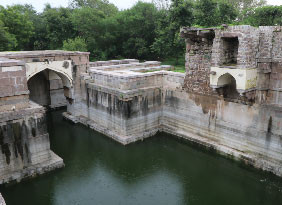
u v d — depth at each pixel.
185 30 13.88
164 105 17.45
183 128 16.53
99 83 17.91
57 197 11.30
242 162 13.20
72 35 39.75
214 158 14.30
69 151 15.52
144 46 33.72
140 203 10.85
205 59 14.19
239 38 11.39
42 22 43.25
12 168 11.73
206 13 25.47
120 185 12.18
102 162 14.25
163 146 15.86
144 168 13.67
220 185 12.07
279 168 11.82
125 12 35.81
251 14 30.44
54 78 23.16
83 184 12.24
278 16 26.22
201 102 15.04
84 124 19.30
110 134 16.67
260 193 11.38
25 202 11.05
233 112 13.55
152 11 34.50
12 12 36.16
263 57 12.30
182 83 15.91
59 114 22.41
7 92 11.12
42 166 12.48
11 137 11.43
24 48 42.62
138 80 15.98
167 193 11.55
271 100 12.72
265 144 12.44
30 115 11.82
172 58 33.69
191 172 13.21
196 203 10.85
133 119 16.09
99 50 36.28
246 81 11.67
